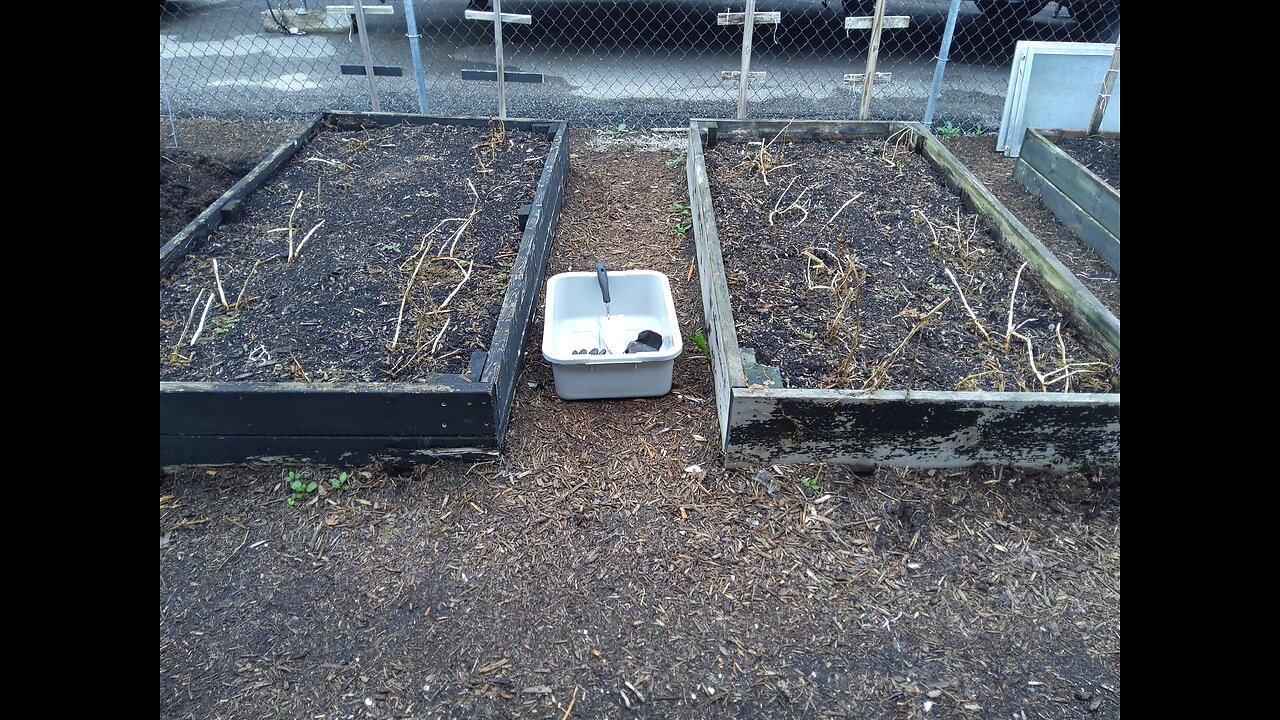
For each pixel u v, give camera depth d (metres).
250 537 2.13
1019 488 2.27
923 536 2.15
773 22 4.66
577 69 6.57
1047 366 2.52
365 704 1.73
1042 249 2.96
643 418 2.58
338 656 1.83
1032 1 6.58
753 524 2.17
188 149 4.61
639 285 3.06
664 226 4.00
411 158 3.98
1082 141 4.48
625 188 4.43
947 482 2.28
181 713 1.69
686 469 2.36
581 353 2.81
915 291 2.97
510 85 6.07
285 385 2.20
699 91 6.07
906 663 1.83
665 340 2.86
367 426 2.24
